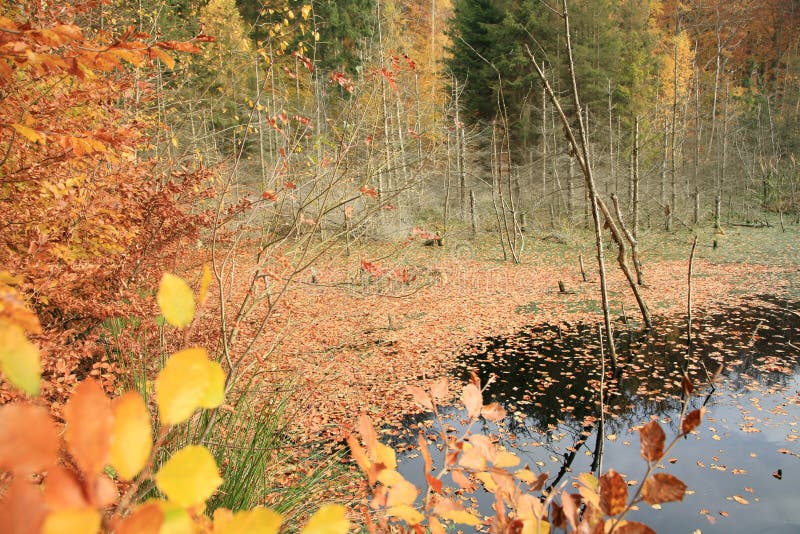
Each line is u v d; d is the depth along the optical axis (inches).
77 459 10.1
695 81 910.4
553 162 850.1
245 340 243.3
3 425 9.0
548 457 192.7
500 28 905.5
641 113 936.9
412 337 326.3
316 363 249.0
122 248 127.5
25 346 10.6
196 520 17.6
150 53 48.2
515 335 339.3
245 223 144.3
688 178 944.3
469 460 37.0
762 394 236.2
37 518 9.0
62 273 96.4
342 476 145.8
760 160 908.6
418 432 209.0
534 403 239.6
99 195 117.9
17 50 41.8
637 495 26.1
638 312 380.2
